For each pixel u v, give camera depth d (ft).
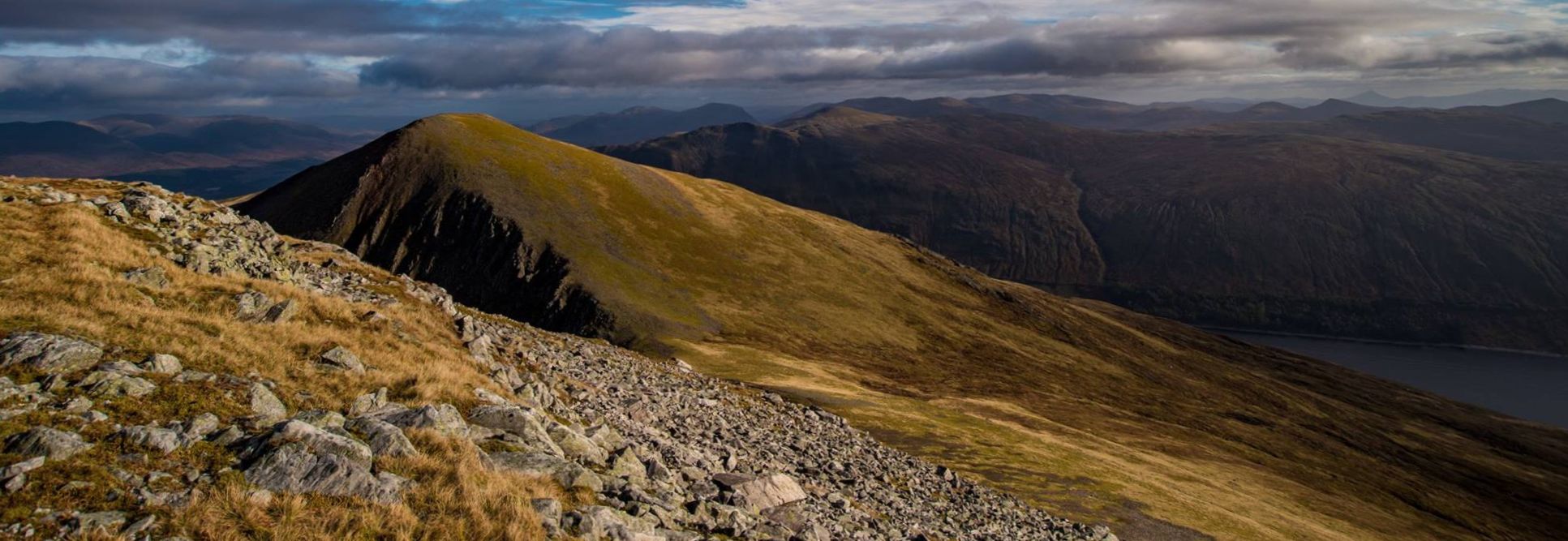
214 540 47.26
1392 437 651.25
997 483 197.36
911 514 116.67
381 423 66.33
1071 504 187.52
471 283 593.42
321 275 145.48
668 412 144.05
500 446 72.84
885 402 313.53
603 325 502.79
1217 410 607.78
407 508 55.01
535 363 147.54
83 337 68.80
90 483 48.80
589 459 80.23
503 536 55.72
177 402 62.03
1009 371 595.47
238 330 83.76
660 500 73.87
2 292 74.49
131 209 123.65
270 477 54.29
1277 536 204.85
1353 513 317.22
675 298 583.99
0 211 98.63
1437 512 401.49
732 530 73.67
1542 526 422.41
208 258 115.34
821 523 89.61
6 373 59.26
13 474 47.14
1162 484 245.04
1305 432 588.91
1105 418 461.37
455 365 101.50
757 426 159.43
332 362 83.41
